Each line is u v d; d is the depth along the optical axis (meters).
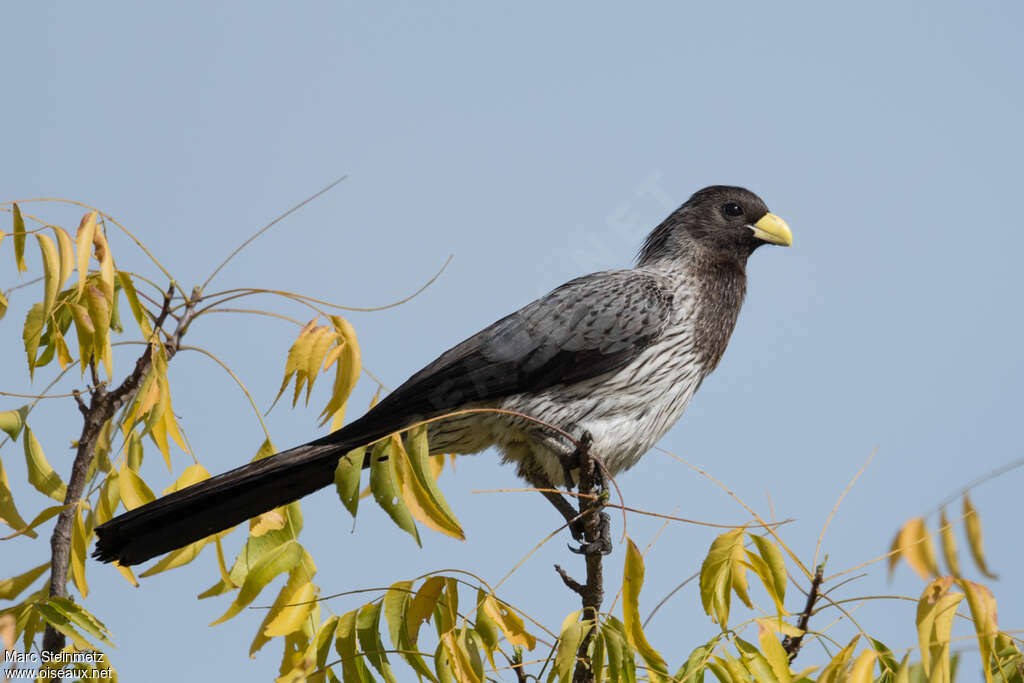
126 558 8.42
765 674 6.40
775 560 6.49
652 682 6.57
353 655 6.70
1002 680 6.60
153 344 8.29
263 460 8.87
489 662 6.71
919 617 6.07
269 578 6.62
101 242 8.12
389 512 6.45
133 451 8.54
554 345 10.73
